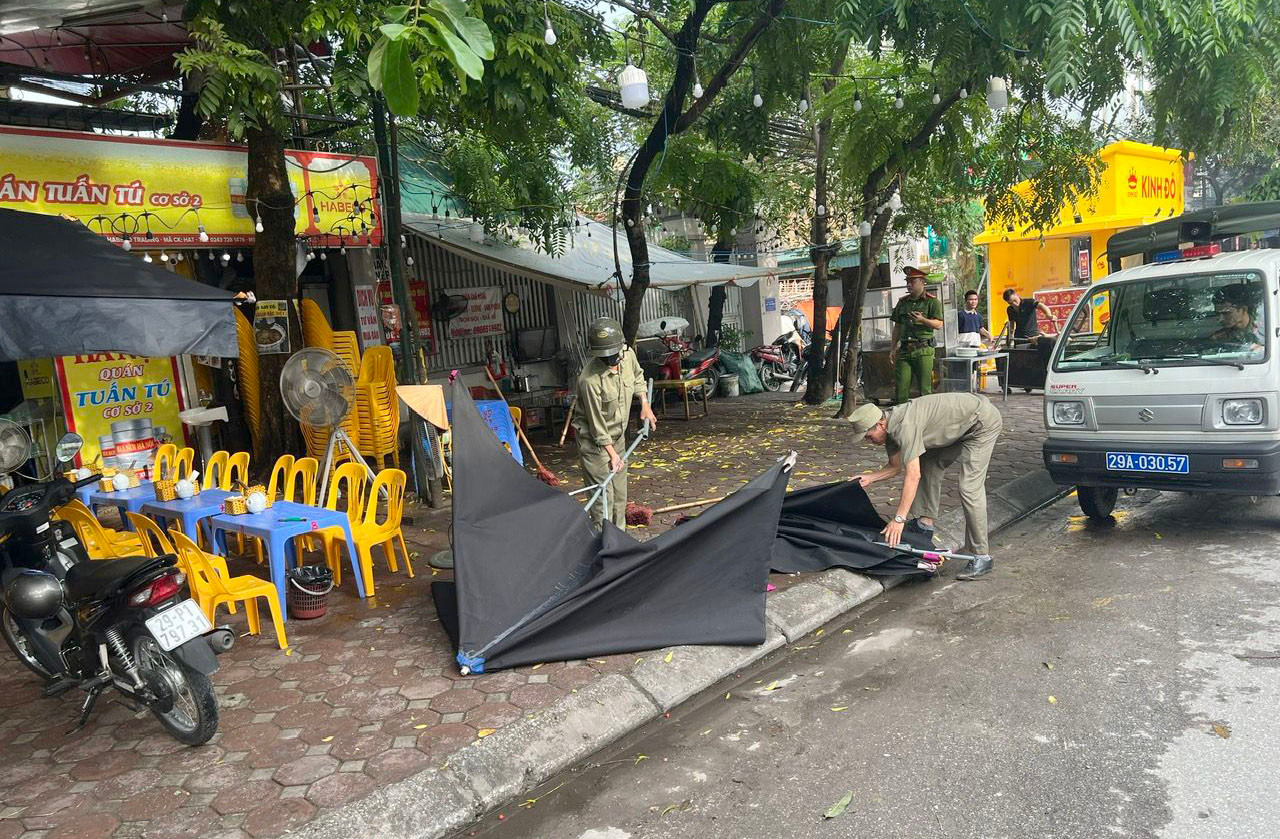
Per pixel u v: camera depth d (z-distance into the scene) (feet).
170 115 31.86
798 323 68.69
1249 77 23.75
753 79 31.48
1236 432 18.33
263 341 26.58
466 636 14.96
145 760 12.66
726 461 30.58
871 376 42.57
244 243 26.40
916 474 17.81
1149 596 16.52
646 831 10.64
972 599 17.47
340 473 20.80
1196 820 9.78
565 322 47.62
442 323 41.47
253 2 19.67
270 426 27.66
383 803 11.10
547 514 17.06
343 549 21.77
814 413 40.98
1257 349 18.44
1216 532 20.01
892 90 34.12
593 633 15.26
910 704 13.21
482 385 42.52
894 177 35.76
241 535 22.24
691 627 15.60
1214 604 15.80
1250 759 10.86
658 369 45.16
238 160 26.00
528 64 22.09
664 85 40.42
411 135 36.11
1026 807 10.32
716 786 11.50
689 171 36.29
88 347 14.15
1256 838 9.38
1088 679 13.41
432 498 26.21
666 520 22.98
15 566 14.78
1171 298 20.27
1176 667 13.51
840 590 17.95
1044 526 22.33
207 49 20.29
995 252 54.24
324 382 21.90
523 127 24.67
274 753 12.53
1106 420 20.03
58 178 22.68
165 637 12.30
